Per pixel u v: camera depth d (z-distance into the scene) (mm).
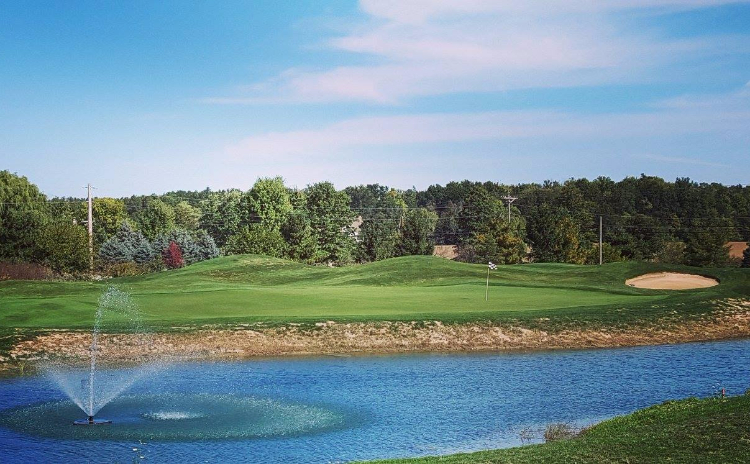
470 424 24422
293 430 23453
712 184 194250
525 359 37000
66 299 48656
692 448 16656
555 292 58438
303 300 51875
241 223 131250
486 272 74750
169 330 39906
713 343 42000
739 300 51000
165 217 142750
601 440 18391
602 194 182750
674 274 71250
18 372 32688
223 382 31172
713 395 28500
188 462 20000
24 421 24406
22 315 42938
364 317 43344
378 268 77938
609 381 31672
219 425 24078
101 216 151000
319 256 127250
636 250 137125
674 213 168500
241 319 42531
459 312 46438
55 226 90688
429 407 26766
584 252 120000
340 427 23906
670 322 45344
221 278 77062
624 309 47656
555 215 131250
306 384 30875
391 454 20828
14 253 87688
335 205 131500
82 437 22500
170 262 110562
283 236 118938
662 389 30125
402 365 35219
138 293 53719
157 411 26016
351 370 33906
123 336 38750
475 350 39406
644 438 18000
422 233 129000
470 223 168875
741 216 168375
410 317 43469
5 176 103312
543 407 26875
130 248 113188
